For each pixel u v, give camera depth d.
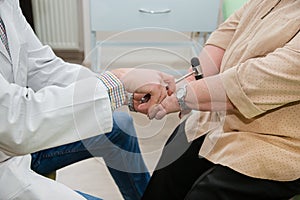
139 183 1.33
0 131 0.82
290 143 1.03
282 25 1.03
